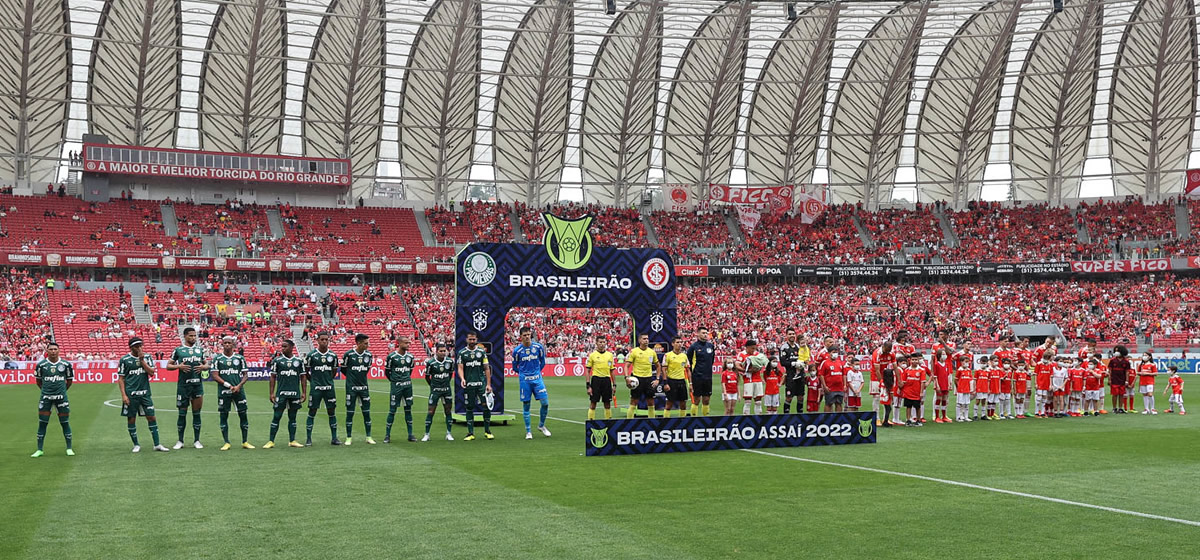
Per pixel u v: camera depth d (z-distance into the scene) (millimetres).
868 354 60062
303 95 66562
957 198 75812
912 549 9180
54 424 23406
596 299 24406
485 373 19391
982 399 24344
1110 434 20312
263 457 16359
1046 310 66500
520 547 9273
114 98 62656
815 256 72312
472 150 72438
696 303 68062
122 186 66188
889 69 65625
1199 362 54094
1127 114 69438
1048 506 11430
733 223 76000
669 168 75562
